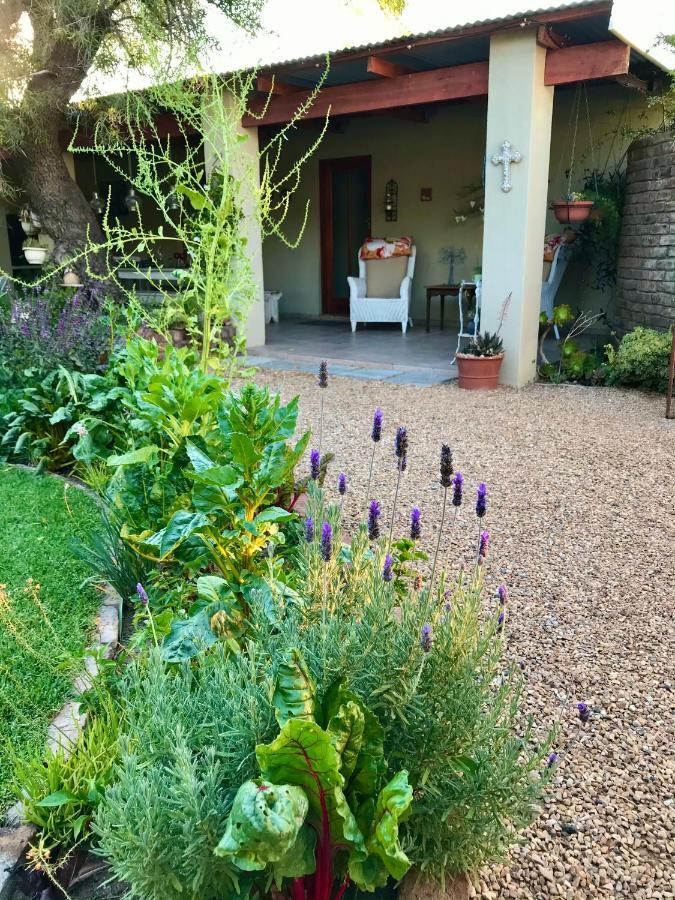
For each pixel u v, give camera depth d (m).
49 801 1.63
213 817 1.26
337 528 2.04
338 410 5.99
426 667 1.54
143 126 7.75
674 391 6.36
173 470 2.71
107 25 7.13
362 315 9.96
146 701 1.58
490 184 6.54
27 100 7.12
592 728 2.16
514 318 6.69
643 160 7.24
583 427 5.42
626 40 5.89
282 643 1.69
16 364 4.65
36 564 2.95
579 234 8.77
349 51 6.48
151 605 2.49
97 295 5.67
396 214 10.81
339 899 1.43
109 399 3.77
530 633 2.68
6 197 8.44
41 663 2.24
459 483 1.79
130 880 1.30
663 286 6.93
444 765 1.53
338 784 1.25
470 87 6.59
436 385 6.90
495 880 1.65
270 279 12.44
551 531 3.59
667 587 3.02
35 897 1.56
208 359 3.61
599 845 1.75
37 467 4.16
